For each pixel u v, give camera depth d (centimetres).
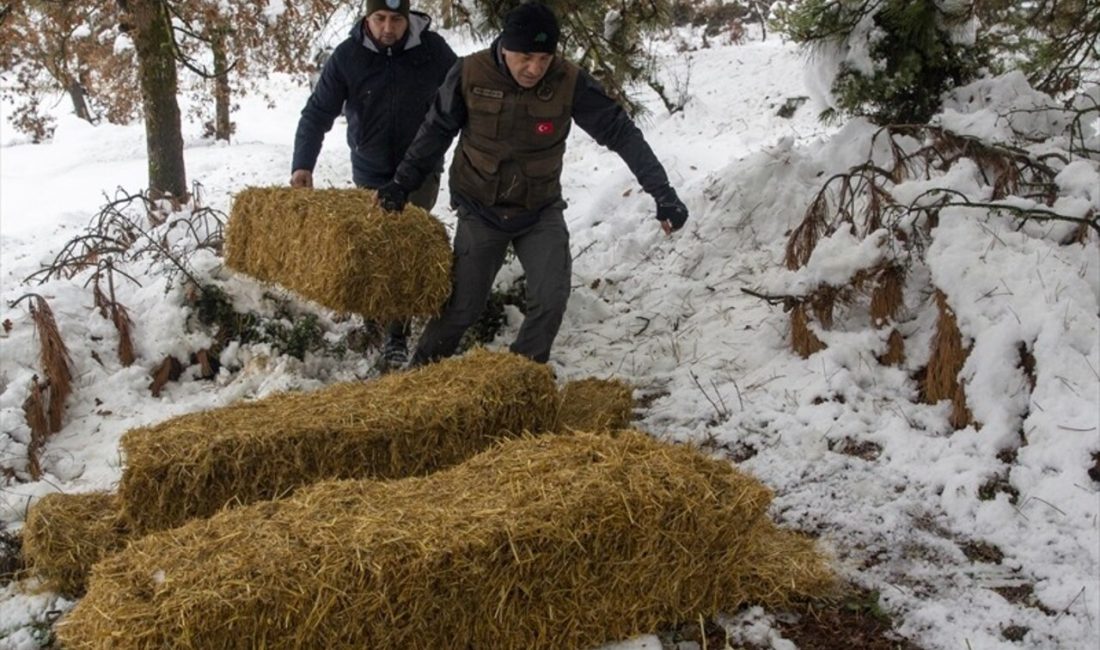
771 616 335
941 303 465
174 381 533
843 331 517
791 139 676
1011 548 369
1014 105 619
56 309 528
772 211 650
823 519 391
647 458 332
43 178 1572
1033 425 416
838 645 322
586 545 304
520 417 403
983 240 474
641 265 663
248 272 522
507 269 590
